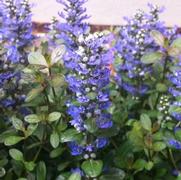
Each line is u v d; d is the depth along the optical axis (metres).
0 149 0.27
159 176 0.27
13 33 0.31
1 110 0.28
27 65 0.30
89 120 0.24
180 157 0.27
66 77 0.26
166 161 0.27
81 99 0.24
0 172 0.25
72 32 0.29
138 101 0.32
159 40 0.30
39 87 0.26
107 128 0.25
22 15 0.31
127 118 0.30
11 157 0.27
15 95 0.28
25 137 0.25
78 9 0.30
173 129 0.27
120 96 0.33
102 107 0.25
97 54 0.24
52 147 0.27
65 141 0.25
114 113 0.29
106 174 0.26
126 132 0.29
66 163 0.26
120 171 0.26
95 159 0.26
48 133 0.26
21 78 0.27
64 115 0.27
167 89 0.31
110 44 0.36
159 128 0.27
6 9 0.31
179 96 0.26
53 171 0.27
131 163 0.26
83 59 0.23
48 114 0.26
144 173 0.27
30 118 0.25
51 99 0.27
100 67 0.24
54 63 0.26
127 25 0.36
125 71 0.35
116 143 0.29
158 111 0.29
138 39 0.33
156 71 0.32
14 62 0.27
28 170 0.25
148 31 0.33
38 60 0.26
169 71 0.32
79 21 0.30
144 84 0.33
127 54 0.34
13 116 0.26
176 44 0.29
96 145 0.25
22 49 0.32
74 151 0.25
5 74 0.26
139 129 0.27
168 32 0.33
